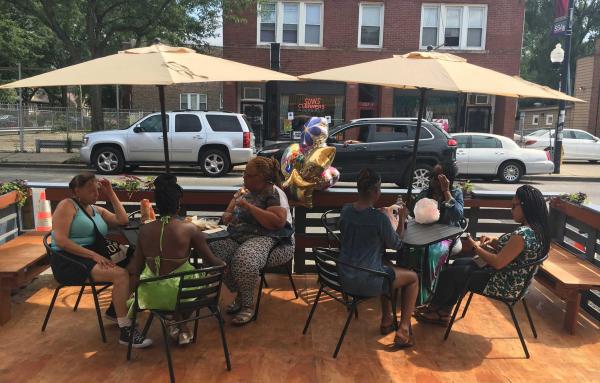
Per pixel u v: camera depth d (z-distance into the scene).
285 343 3.74
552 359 3.61
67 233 3.65
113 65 3.56
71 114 20.39
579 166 19.06
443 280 3.98
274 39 19.70
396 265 4.09
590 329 4.14
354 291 3.53
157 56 3.67
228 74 3.62
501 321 4.25
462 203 4.28
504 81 3.79
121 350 3.58
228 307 4.25
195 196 4.99
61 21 17.78
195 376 3.26
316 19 19.64
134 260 3.44
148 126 14.21
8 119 20.02
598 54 26.83
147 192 5.01
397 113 19.89
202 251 3.46
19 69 22.55
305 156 5.02
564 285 3.91
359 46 19.73
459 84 3.53
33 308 4.27
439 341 3.86
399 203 4.39
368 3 19.48
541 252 3.65
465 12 19.62
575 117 28.62
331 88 19.42
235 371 3.33
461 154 14.26
